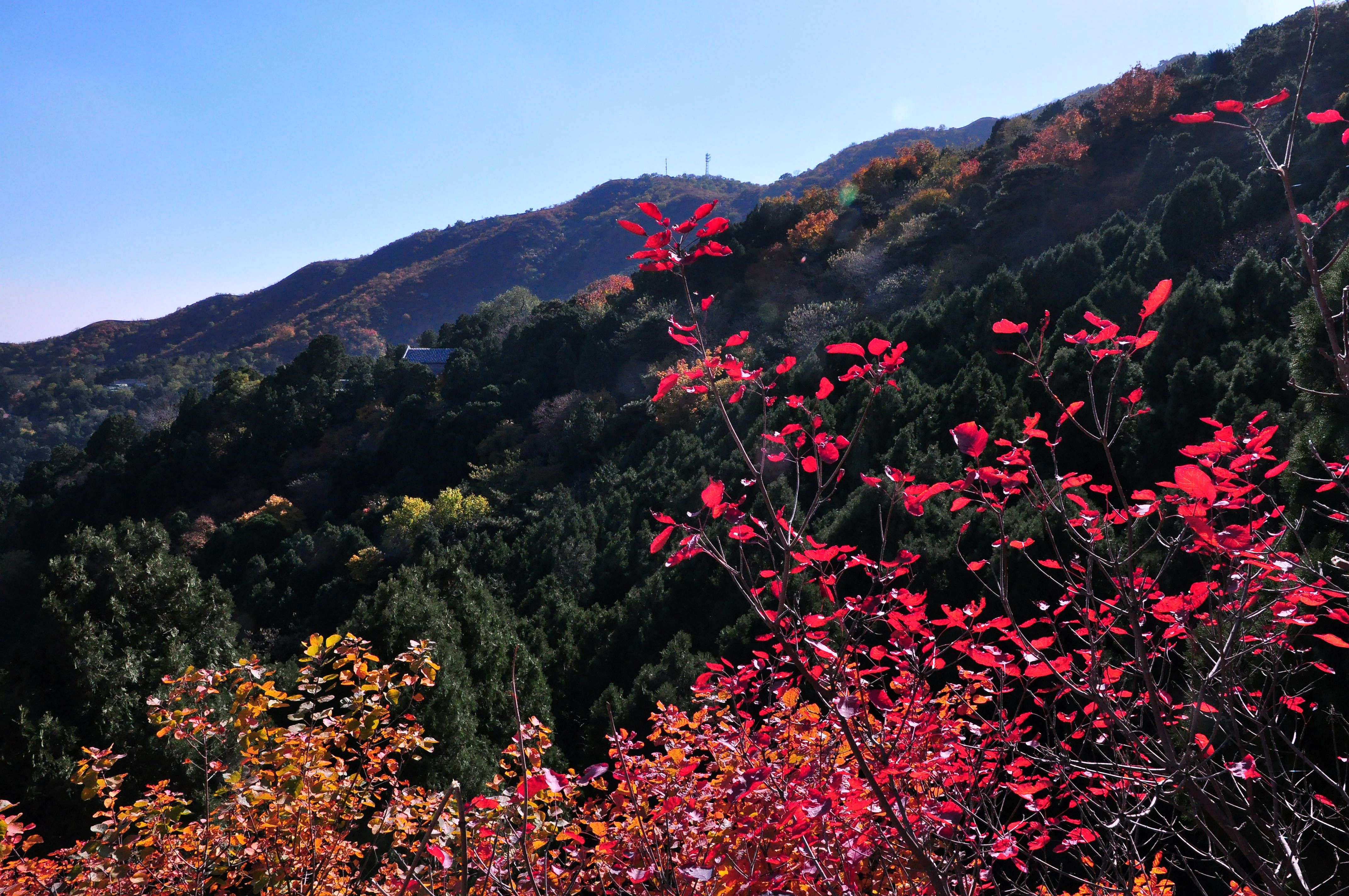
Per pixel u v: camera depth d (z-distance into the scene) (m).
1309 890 2.22
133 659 11.62
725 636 15.88
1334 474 2.58
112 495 57.69
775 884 2.81
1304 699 5.19
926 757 2.91
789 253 69.88
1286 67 59.38
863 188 82.50
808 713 3.32
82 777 4.07
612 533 32.38
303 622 36.00
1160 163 56.78
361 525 49.16
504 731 13.38
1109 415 2.61
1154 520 7.20
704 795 3.81
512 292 100.38
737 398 2.55
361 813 4.81
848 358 33.78
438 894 3.08
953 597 13.52
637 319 63.12
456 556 18.70
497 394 60.94
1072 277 34.66
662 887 2.84
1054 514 12.01
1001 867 5.00
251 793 4.20
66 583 12.37
